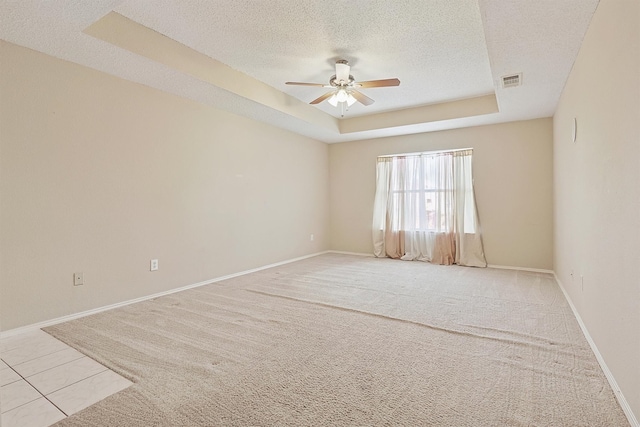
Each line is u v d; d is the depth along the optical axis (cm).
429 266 524
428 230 569
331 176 674
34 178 269
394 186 602
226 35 294
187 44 311
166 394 178
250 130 483
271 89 425
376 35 292
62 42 256
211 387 184
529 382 186
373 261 571
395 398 173
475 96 460
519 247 500
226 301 342
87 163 302
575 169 295
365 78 390
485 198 523
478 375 195
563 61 292
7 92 254
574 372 197
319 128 543
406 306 323
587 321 247
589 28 234
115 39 260
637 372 145
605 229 197
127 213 334
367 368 204
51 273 280
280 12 257
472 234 529
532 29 240
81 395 177
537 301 337
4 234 254
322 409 164
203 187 413
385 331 262
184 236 391
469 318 290
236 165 461
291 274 468
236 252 462
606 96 194
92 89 305
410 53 327
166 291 371
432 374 197
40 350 230
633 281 151
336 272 481
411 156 587
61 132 284
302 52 326
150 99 353
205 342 243
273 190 530
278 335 255
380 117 543
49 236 278
